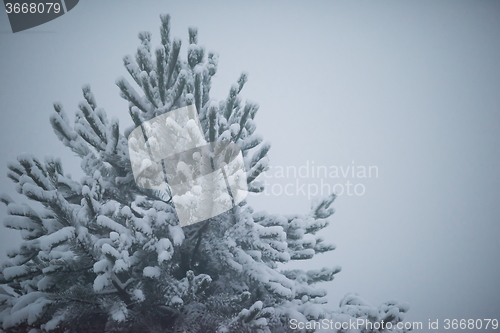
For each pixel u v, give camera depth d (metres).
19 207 4.61
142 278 5.35
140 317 5.38
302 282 6.85
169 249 5.10
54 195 4.75
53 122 5.83
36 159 4.92
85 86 5.93
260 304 4.81
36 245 4.73
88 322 5.19
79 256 5.04
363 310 5.64
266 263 6.58
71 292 5.04
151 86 6.01
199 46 6.57
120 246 4.81
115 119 5.59
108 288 5.14
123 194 6.14
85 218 4.98
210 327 5.43
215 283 5.97
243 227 5.64
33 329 4.79
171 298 5.14
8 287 5.66
